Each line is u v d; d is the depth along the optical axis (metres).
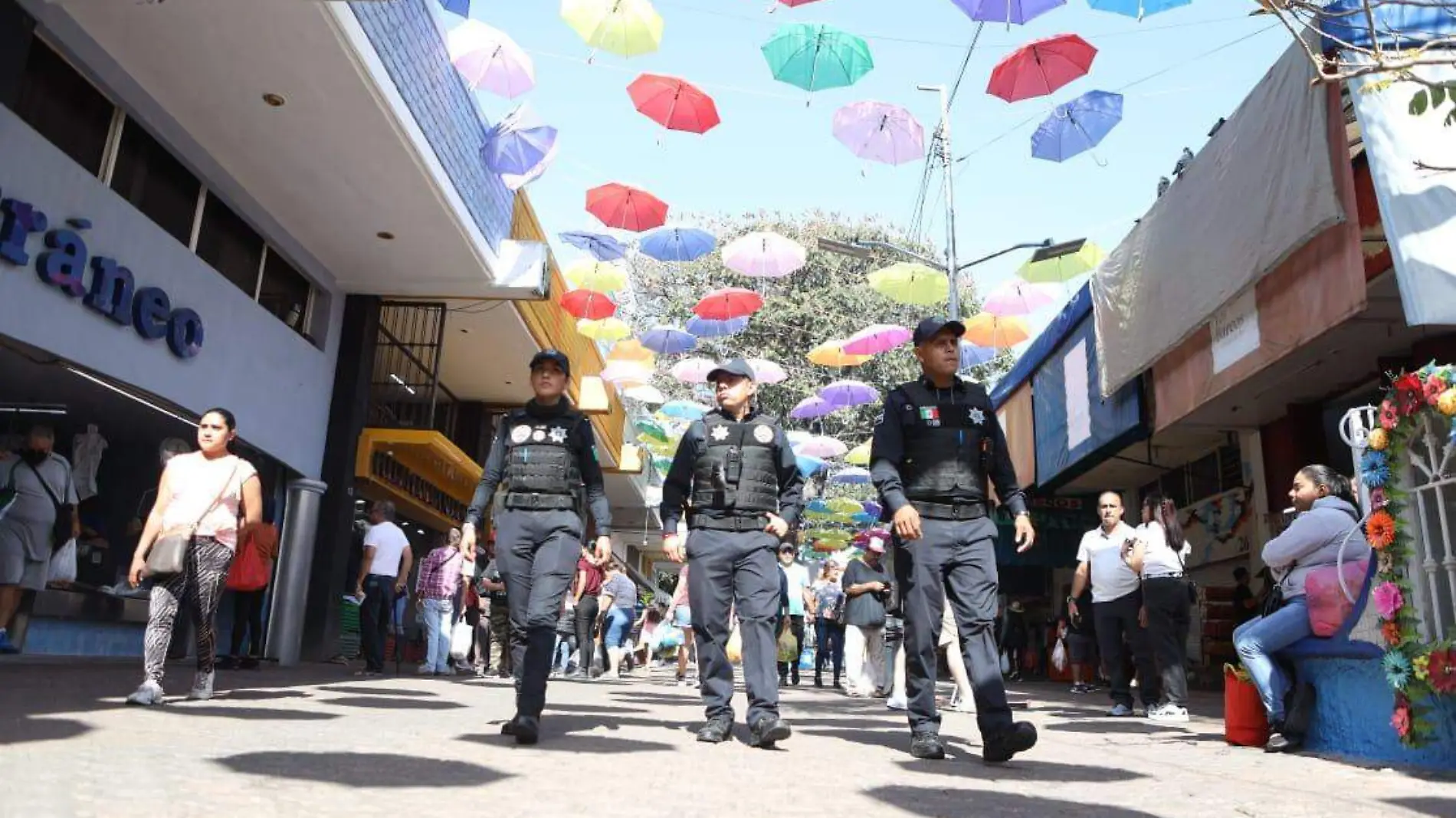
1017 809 3.39
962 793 3.71
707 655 5.40
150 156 9.69
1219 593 13.96
